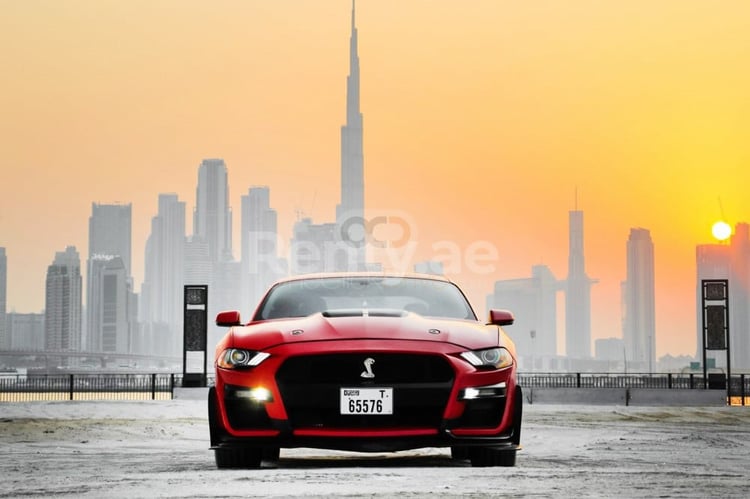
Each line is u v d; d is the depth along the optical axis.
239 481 6.42
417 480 6.34
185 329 31.08
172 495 5.81
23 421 17.88
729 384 30.67
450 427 7.04
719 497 5.75
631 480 6.59
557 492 5.83
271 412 7.06
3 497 5.96
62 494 6.05
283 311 8.34
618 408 24.55
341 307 8.34
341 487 5.99
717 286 31.05
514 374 7.37
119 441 14.02
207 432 15.68
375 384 7.01
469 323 7.94
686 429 15.98
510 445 7.21
